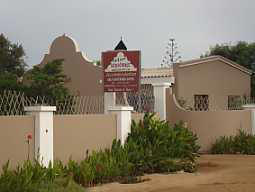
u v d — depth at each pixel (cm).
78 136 1188
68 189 931
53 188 906
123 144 1323
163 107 1612
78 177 1088
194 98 2380
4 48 2831
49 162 1031
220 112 1873
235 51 3694
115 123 1325
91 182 1094
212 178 1173
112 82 1430
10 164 989
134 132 1357
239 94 2650
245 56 3644
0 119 980
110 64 1434
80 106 1350
